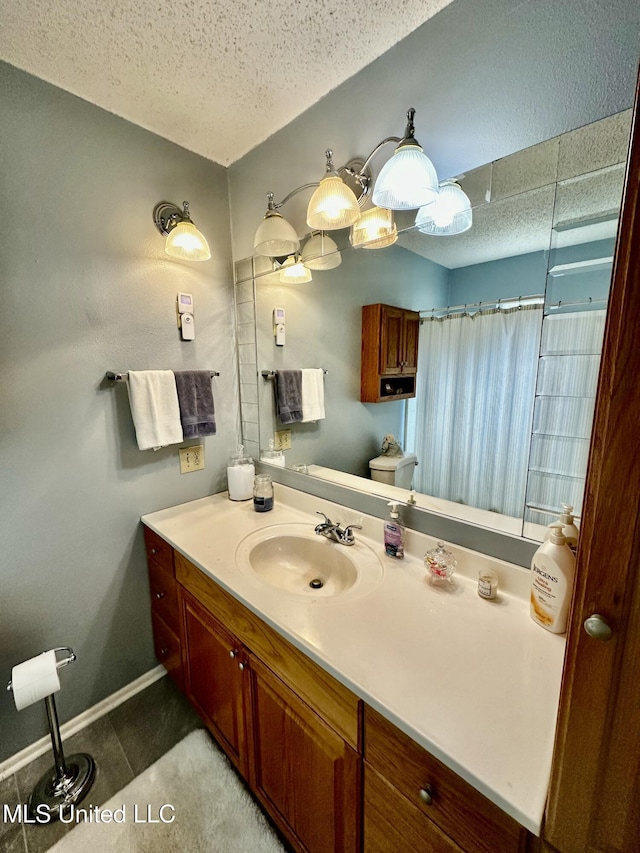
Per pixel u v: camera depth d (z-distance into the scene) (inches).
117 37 39.4
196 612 49.6
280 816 40.2
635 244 14.4
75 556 54.1
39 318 47.5
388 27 38.6
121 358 55.3
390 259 46.1
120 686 61.4
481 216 37.4
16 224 44.8
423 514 45.1
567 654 18.4
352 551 47.4
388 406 49.2
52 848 42.1
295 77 45.5
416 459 46.7
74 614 54.9
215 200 64.3
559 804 19.1
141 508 60.2
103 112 50.3
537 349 35.6
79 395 51.9
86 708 57.7
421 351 44.9
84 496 53.9
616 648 16.8
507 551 38.7
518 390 37.3
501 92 33.9
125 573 59.7
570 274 32.8
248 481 66.2
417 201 37.5
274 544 52.9
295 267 57.9
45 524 50.8
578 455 34.1
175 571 53.3
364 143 45.4
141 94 48.3
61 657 53.3
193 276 62.6
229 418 70.7
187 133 56.2
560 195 32.4
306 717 33.5
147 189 55.7
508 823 21.0
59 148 47.1
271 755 39.6
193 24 37.9
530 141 33.1
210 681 49.3
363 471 53.1
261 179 59.6
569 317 33.3
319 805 34.0
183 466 64.6
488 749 22.4
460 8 35.1
